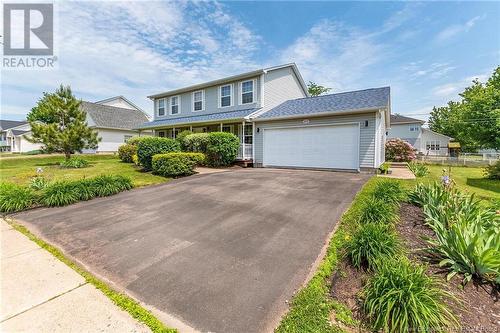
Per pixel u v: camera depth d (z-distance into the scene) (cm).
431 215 411
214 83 1680
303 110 1258
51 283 290
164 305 251
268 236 405
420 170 1034
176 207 577
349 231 403
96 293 271
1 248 388
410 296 219
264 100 1511
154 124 1973
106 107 2845
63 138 1355
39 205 620
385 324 213
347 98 1284
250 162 1420
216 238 403
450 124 3472
